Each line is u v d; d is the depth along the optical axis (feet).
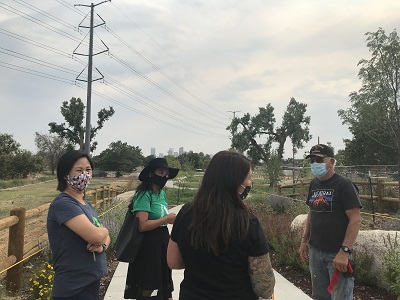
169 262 7.71
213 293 6.89
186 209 7.59
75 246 8.79
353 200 11.25
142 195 12.57
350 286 11.28
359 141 132.67
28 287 17.61
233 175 7.08
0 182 146.10
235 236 6.81
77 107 247.50
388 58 104.22
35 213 20.17
